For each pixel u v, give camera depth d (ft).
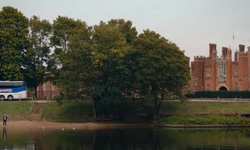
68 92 284.00
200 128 267.18
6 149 169.78
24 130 248.32
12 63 329.72
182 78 290.97
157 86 287.07
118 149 172.86
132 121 291.38
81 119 292.81
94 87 280.31
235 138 210.38
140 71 283.38
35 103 314.35
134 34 318.45
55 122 285.84
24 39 336.70
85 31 292.61
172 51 291.17
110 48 283.38
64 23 342.85
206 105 309.42
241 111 298.76
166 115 291.58
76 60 284.61
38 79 346.54
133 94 294.66
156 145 184.44
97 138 208.33
